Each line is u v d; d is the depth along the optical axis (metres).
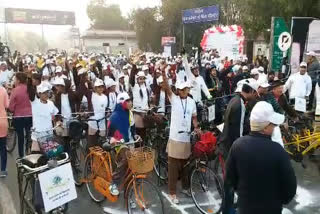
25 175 4.41
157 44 50.09
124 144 5.19
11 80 11.90
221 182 5.04
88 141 6.98
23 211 4.70
